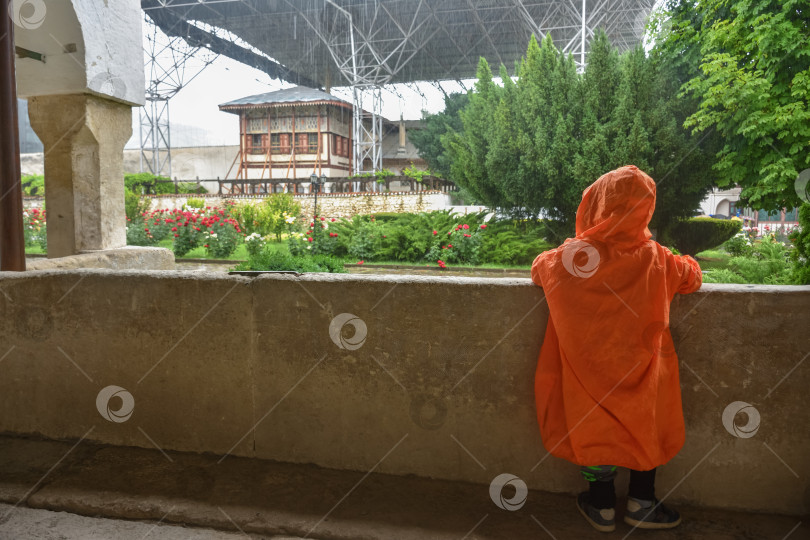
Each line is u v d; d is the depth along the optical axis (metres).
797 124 7.48
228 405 2.47
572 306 1.88
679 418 1.94
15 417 2.69
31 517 2.10
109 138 5.64
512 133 13.47
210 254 14.17
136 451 2.55
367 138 33.78
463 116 14.98
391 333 2.27
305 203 19.88
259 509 2.12
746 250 9.29
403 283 2.24
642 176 1.84
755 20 7.64
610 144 12.14
